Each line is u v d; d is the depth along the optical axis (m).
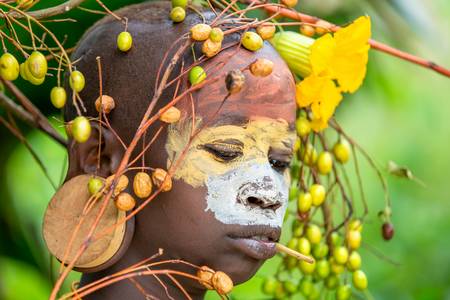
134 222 3.77
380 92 8.15
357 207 10.44
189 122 3.68
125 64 3.83
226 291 3.59
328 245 4.56
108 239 3.71
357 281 4.50
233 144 3.70
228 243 3.67
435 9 7.44
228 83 3.43
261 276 4.73
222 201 3.66
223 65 3.71
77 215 3.76
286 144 3.81
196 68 3.64
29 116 4.74
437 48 6.95
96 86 3.90
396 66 9.44
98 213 3.71
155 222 3.72
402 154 11.42
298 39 4.09
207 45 3.66
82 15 5.05
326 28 4.12
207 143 3.68
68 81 4.05
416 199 10.68
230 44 3.77
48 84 5.46
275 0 4.56
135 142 3.51
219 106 3.69
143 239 3.78
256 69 3.56
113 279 3.58
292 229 4.55
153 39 3.83
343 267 4.52
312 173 4.41
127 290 3.85
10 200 6.23
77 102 3.96
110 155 3.83
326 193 4.57
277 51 3.97
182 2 3.89
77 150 3.85
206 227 3.66
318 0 6.26
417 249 9.58
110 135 3.82
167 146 3.70
